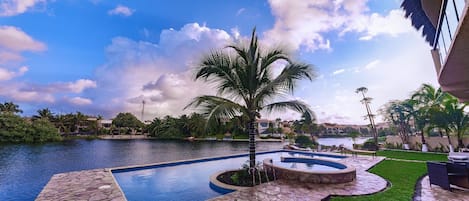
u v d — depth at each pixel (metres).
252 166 7.10
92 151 22.89
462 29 2.33
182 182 7.85
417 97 17.42
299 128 30.75
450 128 14.66
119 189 5.99
